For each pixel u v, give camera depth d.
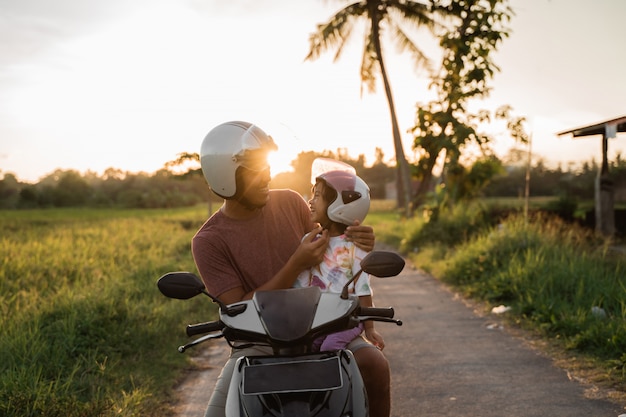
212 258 3.46
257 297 2.95
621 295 7.95
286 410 2.62
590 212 18.20
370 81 28.48
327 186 3.37
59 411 4.85
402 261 3.03
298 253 3.23
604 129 15.07
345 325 2.89
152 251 16.16
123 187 87.75
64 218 40.31
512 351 6.96
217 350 7.56
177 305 9.19
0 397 5.05
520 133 19.58
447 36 20.23
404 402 5.52
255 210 3.53
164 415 5.38
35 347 6.26
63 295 8.56
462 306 9.75
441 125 20.84
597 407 5.14
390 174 85.19
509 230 12.70
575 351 6.70
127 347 6.92
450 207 20.19
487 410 5.23
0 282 10.51
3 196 79.62
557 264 9.88
